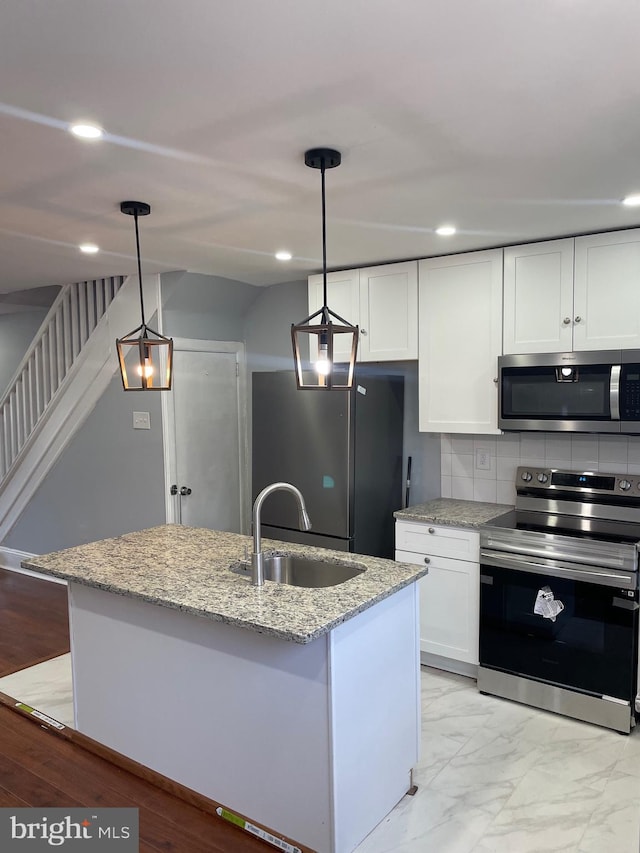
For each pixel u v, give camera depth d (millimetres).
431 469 4102
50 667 3639
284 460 3943
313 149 2029
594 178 2338
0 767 2662
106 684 2680
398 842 2207
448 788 2508
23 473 5430
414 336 3713
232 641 2246
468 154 2086
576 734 2887
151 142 1962
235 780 2291
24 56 1449
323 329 2010
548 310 3248
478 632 3316
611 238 3043
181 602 2160
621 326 3039
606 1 1241
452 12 1279
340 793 2076
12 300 5371
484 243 3336
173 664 2430
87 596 2707
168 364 2711
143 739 2568
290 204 2639
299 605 2104
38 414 5352
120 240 3303
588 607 2920
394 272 3775
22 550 5578
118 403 4672
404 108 1737
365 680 2195
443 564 3430
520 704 3160
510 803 2410
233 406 4980
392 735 2371
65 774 2605
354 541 3713
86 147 2000
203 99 1677
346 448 3666
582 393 3080
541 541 3043
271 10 1271
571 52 1442
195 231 3104
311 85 1600
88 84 1589
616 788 2488
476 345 3488
